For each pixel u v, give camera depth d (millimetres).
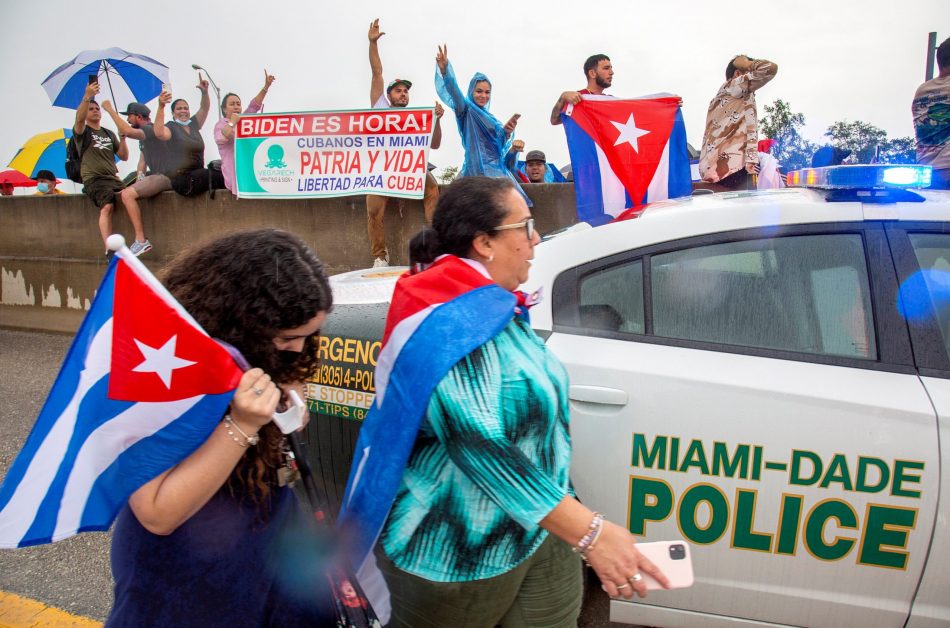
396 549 1564
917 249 2143
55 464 1211
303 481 1395
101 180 7121
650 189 4656
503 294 1501
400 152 5910
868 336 2086
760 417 1995
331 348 2387
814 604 2035
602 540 1365
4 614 2730
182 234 7004
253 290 1202
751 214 2240
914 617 1983
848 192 2223
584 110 4625
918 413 1947
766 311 2154
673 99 4590
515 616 1675
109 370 1185
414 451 1554
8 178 13039
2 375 5930
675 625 2195
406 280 1570
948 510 1924
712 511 2037
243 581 1282
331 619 1459
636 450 2064
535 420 1482
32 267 7844
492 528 1527
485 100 5504
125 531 1261
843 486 1962
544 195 5766
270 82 6387
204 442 1184
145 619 1242
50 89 7648
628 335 2199
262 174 6355
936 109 4090
